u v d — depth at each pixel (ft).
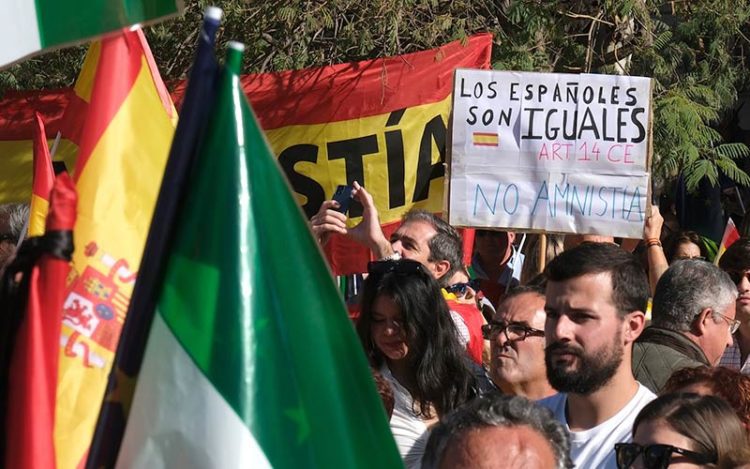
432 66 35.96
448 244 26.84
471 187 30.37
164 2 13.17
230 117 10.18
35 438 10.76
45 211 20.18
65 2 13.66
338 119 36.17
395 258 22.17
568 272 17.42
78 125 21.13
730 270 27.96
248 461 9.88
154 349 10.02
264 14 42.52
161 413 9.96
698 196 49.70
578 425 17.92
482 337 25.36
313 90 36.45
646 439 15.17
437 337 20.31
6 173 39.68
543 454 12.69
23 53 13.78
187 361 9.97
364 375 10.43
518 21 42.47
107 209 16.06
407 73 35.99
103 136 16.35
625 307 17.39
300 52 42.06
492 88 30.42
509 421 12.94
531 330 20.72
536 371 20.74
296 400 10.12
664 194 54.08
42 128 20.53
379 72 36.14
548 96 30.27
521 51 41.14
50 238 10.87
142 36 17.01
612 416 17.53
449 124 30.58
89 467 10.31
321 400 10.25
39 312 10.82
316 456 10.16
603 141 30.07
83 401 14.84
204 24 10.43
